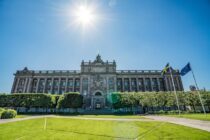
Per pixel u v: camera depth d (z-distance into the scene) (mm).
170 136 12258
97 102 60156
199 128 14734
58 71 72812
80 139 12094
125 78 72375
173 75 71375
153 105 45875
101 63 68500
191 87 64125
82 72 66062
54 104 47688
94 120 22844
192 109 47938
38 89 70375
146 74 72438
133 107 46719
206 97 45500
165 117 27766
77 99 46688
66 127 17281
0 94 48344
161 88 70938
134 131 14578
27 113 43875
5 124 18344
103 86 63219
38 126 17875
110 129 15867
